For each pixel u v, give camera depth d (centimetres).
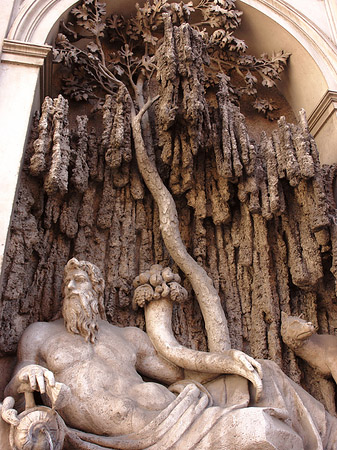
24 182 236
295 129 270
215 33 333
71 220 253
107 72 314
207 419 171
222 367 199
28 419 149
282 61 350
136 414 182
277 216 273
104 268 255
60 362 193
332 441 195
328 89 320
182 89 260
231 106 281
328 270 264
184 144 269
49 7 305
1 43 270
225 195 272
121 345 214
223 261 274
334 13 368
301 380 245
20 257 217
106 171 275
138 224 272
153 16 335
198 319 257
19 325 214
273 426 163
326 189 277
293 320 238
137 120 277
